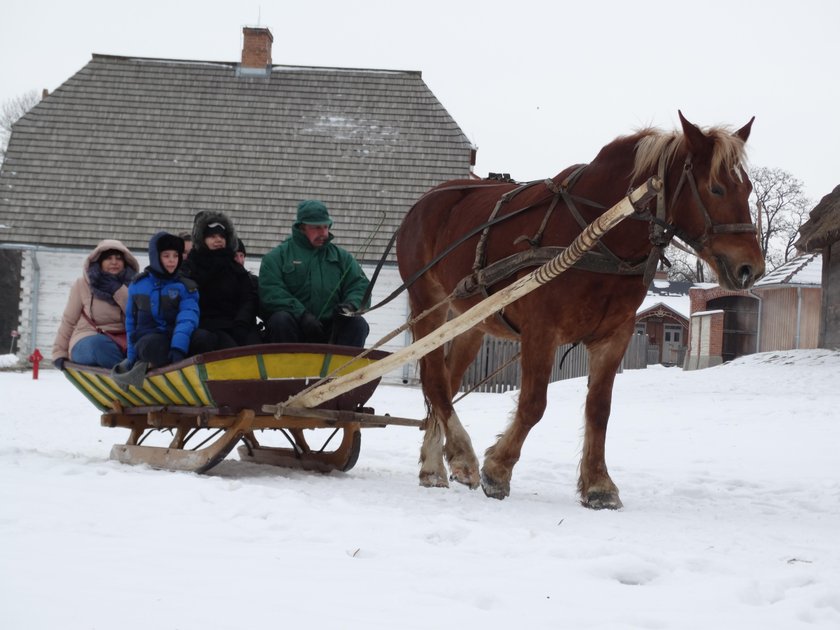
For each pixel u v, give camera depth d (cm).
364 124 3012
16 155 2897
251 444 917
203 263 834
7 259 3362
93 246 2725
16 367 2712
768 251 5650
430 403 787
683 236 641
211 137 2972
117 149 2930
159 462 789
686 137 627
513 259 688
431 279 810
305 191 2834
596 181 672
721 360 3969
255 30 3162
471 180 834
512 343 2358
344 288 863
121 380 785
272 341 810
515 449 697
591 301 660
